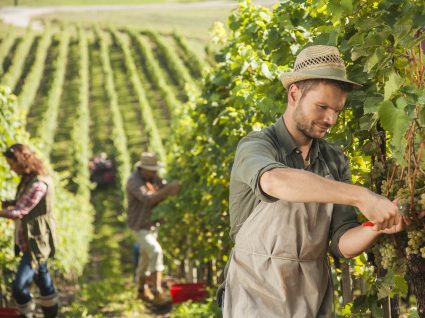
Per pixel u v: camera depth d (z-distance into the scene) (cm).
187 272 1343
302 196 273
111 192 3309
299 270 314
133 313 1073
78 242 1678
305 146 325
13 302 915
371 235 305
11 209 716
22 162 731
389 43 336
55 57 5691
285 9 518
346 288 446
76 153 3462
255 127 638
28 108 4700
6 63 5447
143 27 5888
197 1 4919
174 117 1478
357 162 423
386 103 271
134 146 3978
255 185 287
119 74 5578
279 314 315
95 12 5969
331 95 296
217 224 860
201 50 4997
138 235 1069
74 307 1074
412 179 299
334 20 350
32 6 5809
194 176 1085
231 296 330
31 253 738
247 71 659
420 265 306
